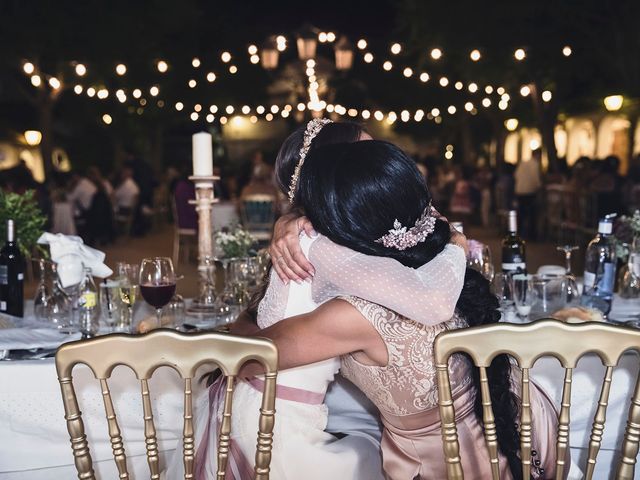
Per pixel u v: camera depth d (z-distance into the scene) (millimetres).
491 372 1721
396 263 1632
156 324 2414
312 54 10445
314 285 1704
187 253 8734
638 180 10414
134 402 2168
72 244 2523
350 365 1734
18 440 2131
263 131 24719
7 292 2666
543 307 2527
